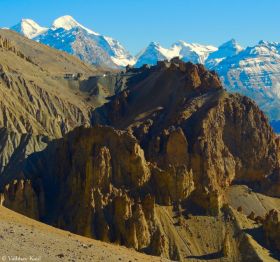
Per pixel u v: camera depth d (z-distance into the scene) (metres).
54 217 158.12
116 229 143.62
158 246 140.50
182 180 159.00
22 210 162.12
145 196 152.50
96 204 149.25
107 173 157.25
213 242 147.50
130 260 73.31
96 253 70.00
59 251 64.56
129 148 163.00
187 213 155.75
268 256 144.62
